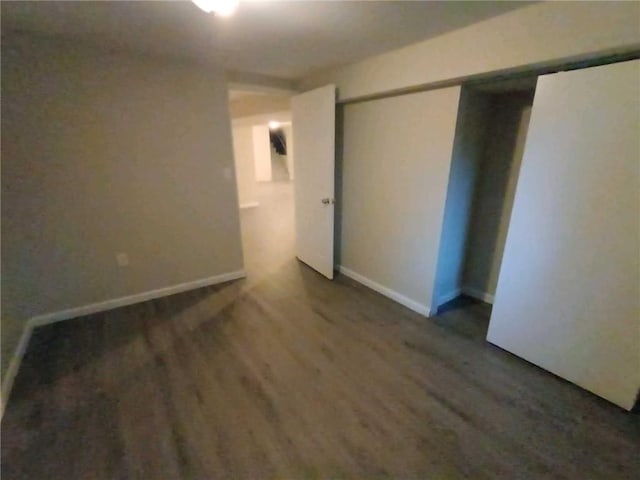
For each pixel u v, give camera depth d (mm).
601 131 1592
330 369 2068
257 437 1577
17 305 2291
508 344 2230
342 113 3158
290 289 3242
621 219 1602
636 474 1402
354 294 3141
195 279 3225
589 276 1762
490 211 2773
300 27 1958
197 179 2982
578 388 1910
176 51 2436
